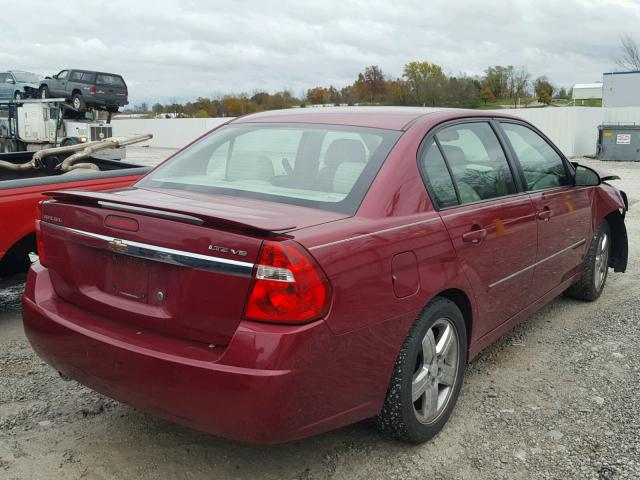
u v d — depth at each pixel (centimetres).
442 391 342
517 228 393
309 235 261
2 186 469
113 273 290
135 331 279
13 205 470
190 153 379
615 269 612
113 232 282
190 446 324
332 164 327
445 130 363
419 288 303
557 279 479
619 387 401
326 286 256
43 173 680
